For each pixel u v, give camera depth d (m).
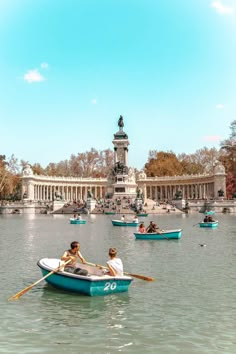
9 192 138.38
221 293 18.45
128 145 150.12
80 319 14.86
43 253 31.23
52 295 18.00
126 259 28.16
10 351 12.06
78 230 53.97
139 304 16.67
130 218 85.56
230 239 40.69
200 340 12.88
